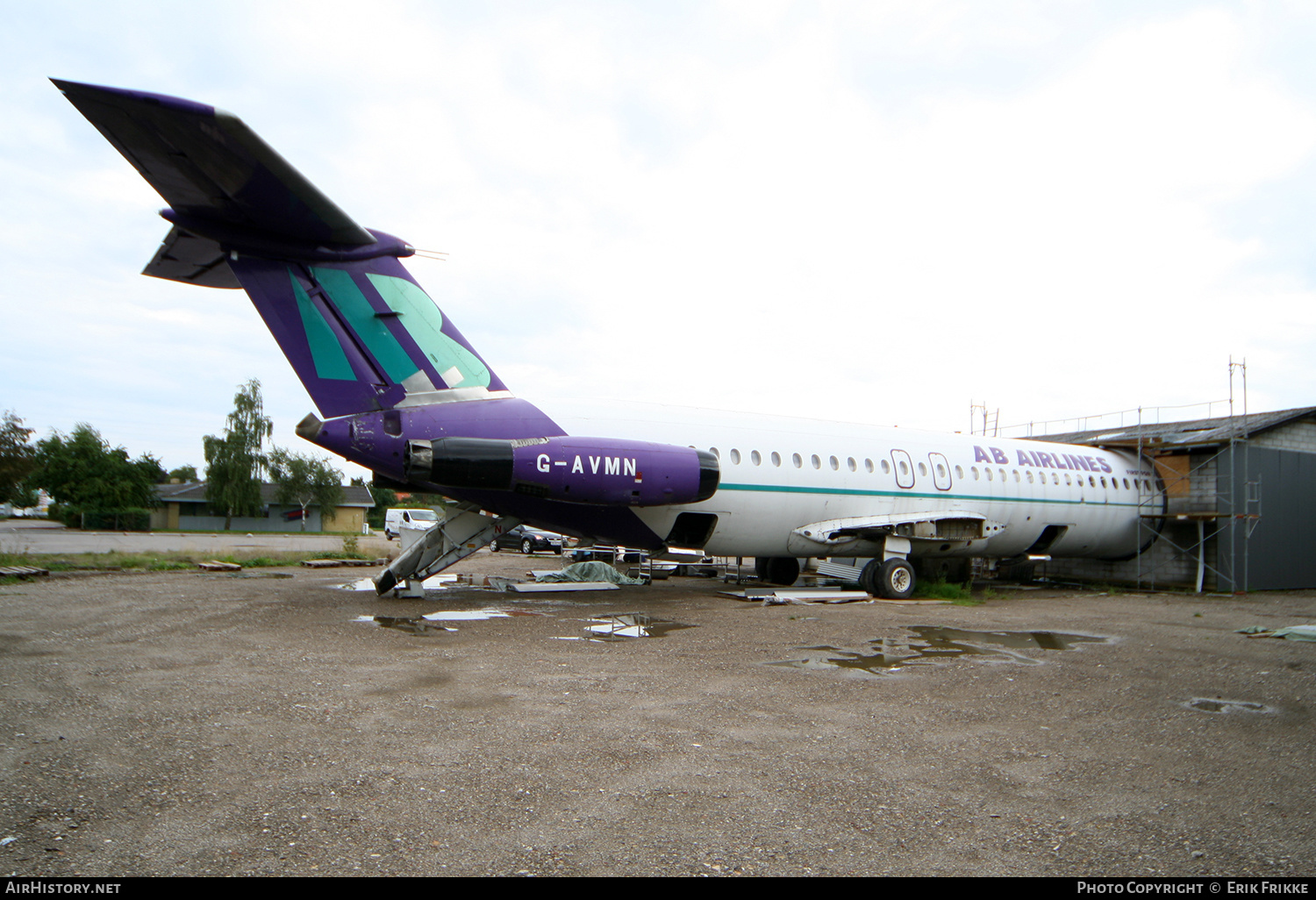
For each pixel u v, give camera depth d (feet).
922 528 49.85
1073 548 62.85
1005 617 39.99
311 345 34.32
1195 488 64.95
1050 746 16.70
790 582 57.67
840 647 28.68
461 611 35.60
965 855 11.23
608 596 45.32
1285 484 66.85
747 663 25.08
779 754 15.62
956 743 16.75
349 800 12.63
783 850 11.21
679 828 11.88
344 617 33.32
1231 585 61.57
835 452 49.52
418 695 19.66
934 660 26.58
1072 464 62.03
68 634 28.04
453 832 11.50
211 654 24.52
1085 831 12.26
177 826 11.50
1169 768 15.51
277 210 30.07
